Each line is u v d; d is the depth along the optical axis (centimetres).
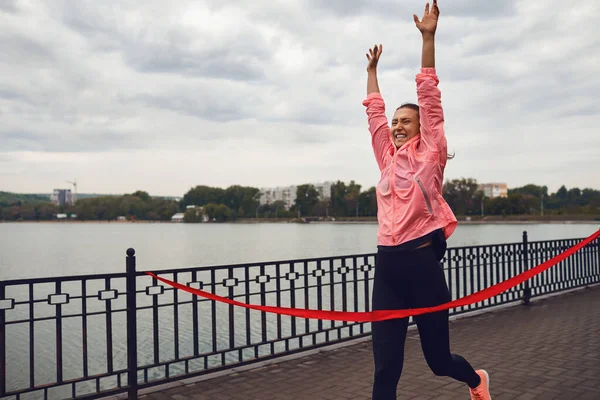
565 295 965
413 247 273
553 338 628
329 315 278
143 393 447
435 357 286
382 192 293
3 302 383
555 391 435
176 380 468
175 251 4609
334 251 4297
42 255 4259
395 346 273
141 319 1278
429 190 277
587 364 513
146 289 456
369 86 343
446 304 258
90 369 865
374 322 281
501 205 16025
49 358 937
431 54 289
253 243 6059
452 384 460
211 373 503
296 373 502
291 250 4538
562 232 7206
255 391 449
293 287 570
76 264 3375
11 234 10475
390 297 283
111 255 4191
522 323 722
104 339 1075
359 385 462
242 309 1372
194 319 493
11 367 884
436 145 284
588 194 18850
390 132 320
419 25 294
